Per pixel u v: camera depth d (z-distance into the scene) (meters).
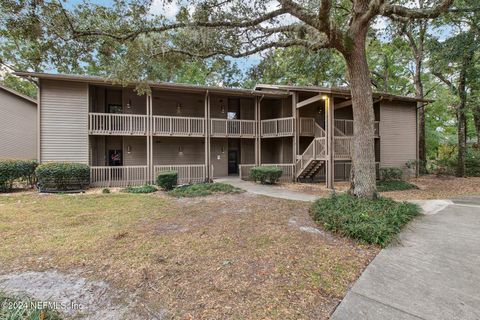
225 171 15.73
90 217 6.14
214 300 2.65
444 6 6.08
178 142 14.58
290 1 6.43
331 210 5.44
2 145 14.12
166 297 2.72
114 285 2.98
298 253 3.84
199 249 4.03
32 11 5.01
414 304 2.58
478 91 13.94
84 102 11.40
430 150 21.67
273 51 10.04
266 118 16.34
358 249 3.99
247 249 4.01
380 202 5.94
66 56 6.32
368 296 2.73
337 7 9.18
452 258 3.61
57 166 10.13
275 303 2.59
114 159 13.34
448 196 8.52
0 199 8.53
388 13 6.62
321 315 2.40
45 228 5.24
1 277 3.18
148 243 4.32
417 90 16.06
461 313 2.43
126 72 7.41
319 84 19.06
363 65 6.57
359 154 6.51
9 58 13.50
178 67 8.55
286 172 13.25
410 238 4.39
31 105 15.54
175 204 7.65
